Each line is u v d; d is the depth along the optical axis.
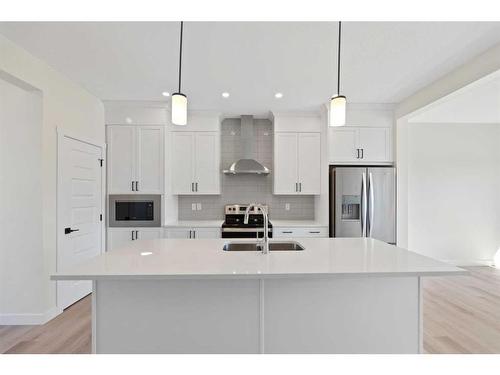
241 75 3.22
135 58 2.82
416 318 1.89
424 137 5.17
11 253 2.88
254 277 1.57
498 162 5.20
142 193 4.20
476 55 2.77
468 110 4.37
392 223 4.12
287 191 4.52
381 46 2.60
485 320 2.92
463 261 5.13
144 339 1.81
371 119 4.29
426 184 5.16
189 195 4.92
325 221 4.29
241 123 4.72
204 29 2.32
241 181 4.96
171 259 1.90
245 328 1.82
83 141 3.60
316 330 1.84
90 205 3.75
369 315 1.86
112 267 1.69
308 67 3.02
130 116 4.20
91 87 3.59
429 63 2.94
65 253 3.23
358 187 4.11
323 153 4.41
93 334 1.79
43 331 2.72
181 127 4.52
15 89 2.88
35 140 2.88
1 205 2.88
